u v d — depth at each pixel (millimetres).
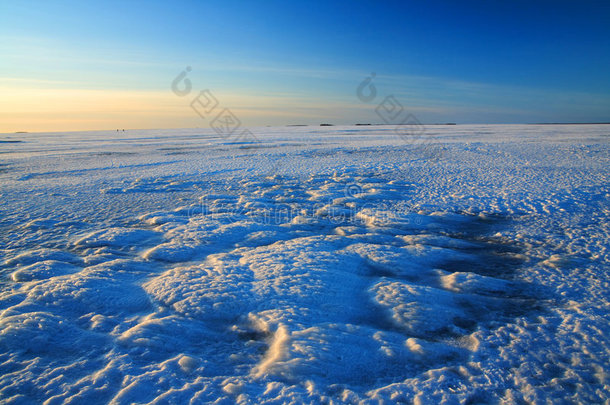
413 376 3092
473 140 32594
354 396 2754
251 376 3045
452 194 11039
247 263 5602
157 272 5430
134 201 10875
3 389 2842
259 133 57469
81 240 6945
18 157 24609
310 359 3180
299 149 27312
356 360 3248
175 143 37000
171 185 13516
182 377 3018
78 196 11594
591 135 37750
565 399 2777
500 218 8562
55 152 28531
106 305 4301
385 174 15273
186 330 3723
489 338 3637
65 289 4562
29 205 10289
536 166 15633
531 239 6957
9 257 6188
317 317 4000
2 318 3805
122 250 6508
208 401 2695
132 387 2818
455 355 3391
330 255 5949
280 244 6715
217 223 8164
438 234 7617
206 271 5207
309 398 2736
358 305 4422
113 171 17406
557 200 9555
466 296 4602
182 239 7023
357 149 26266
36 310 4125
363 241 7043
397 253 6133
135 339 3508
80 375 3041
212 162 20500
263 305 4219
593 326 3781
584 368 3141
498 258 6125
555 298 4543
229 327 3871
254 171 16922
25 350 3350
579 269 5406
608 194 10016
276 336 3641
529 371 3109
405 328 3865
